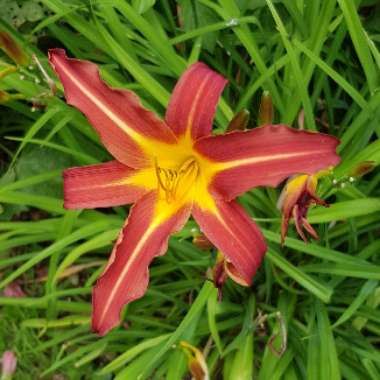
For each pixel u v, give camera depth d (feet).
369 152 1.17
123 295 0.91
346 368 1.30
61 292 1.32
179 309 1.47
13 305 1.43
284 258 1.31
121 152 0.94
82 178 0.97
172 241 1.33
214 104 0.87
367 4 1.45
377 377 1.23
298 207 0.96
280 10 1.41
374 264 1.28
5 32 1.12
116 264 0.91
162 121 0.90
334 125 1.51
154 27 1.32
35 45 1.47
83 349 1.36
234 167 0.87
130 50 1.30
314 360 1.22
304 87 1.13
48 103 1.24
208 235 0.91
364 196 1.21
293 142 0.82
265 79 1.23
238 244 0.89
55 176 1.33
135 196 0.97
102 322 0.90
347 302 1.33
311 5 1.30
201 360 1.14
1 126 1.63
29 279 1.61
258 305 1.40
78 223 1.36
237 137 0.85
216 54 1.48
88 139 1.49
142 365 1.27
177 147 0.93
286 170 0.82
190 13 1.38
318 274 1.34
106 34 1.20
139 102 0.89
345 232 1.35
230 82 1.47
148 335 1.39
